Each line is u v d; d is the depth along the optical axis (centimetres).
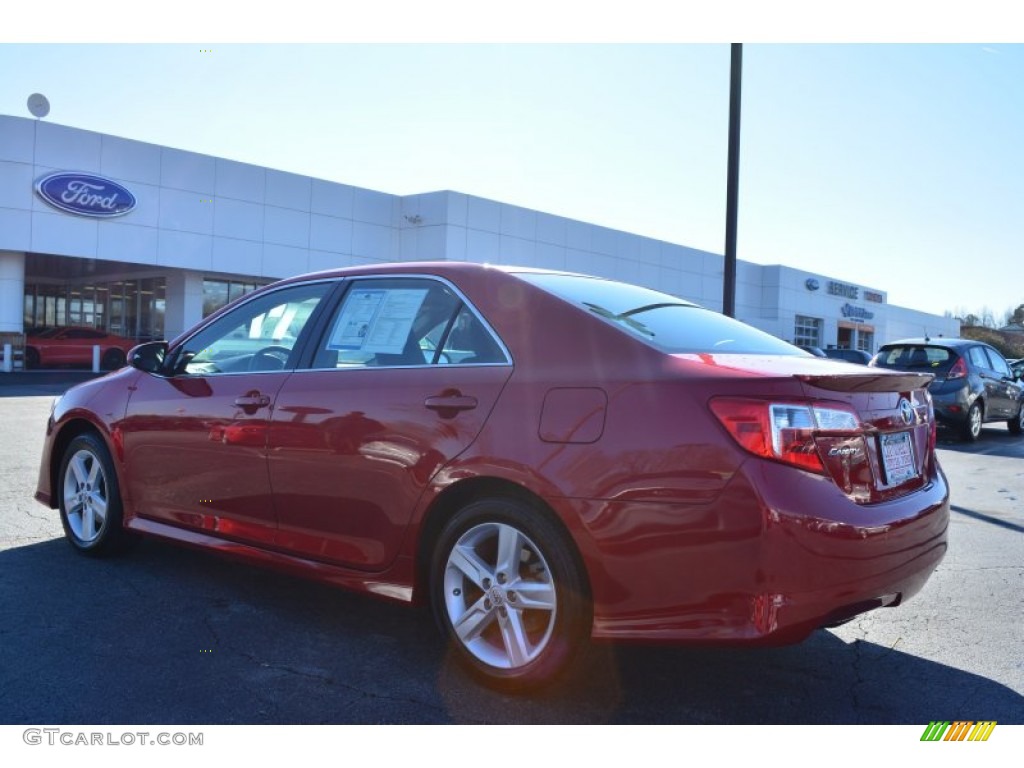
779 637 267
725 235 1002
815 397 282
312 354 387
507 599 313
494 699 313
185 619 388
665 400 286
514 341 329
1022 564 530
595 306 339
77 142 2562
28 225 2488
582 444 294
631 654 365
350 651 356
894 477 313
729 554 269
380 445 343
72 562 472
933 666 357
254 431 388
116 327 3412
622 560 284
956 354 1264
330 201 3150
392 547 341
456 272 362
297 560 374
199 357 439
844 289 5578
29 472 733
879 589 284
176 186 2769
